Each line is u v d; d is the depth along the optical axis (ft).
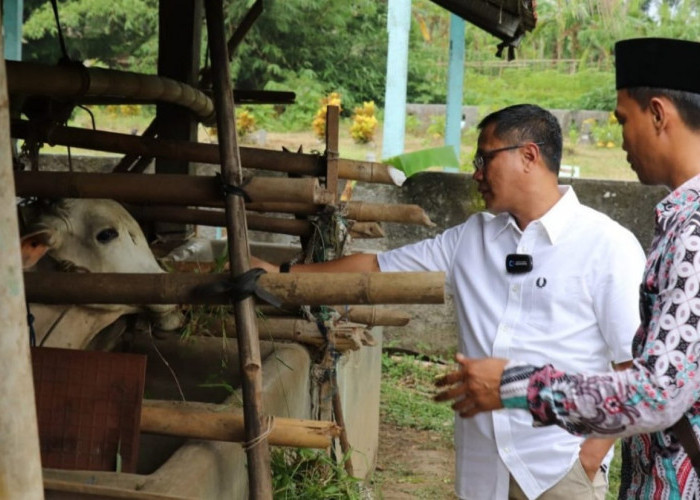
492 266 9.06
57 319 10.07
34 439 4.99
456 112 29.01
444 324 25.12
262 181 8.29
